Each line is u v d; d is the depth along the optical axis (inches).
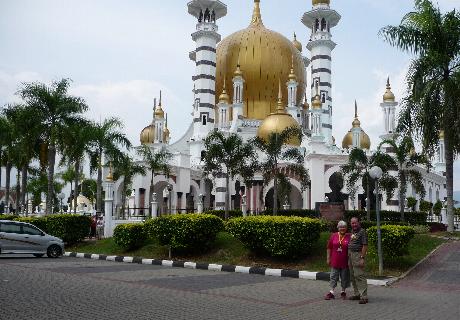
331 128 3176.7
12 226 1041.5
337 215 1285.7
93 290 578.6
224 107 2886.3
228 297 550.9
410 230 826.2
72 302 498.6
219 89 3152.1
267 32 3186.5
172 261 935.0
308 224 843.4
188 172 2591.0
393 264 813.9
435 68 1221.1
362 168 1643.7
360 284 536.1
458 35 1202.0
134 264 939.3
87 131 1574.8
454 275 745.6
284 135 1537.9
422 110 1203.2
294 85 2989.7
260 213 1798.7
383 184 1541.6
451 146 1237.7
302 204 2490.2
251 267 832.3
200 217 954.1
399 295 589.6
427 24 1215.6
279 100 2674.7
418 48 1227.2
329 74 3216.0
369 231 813.9
